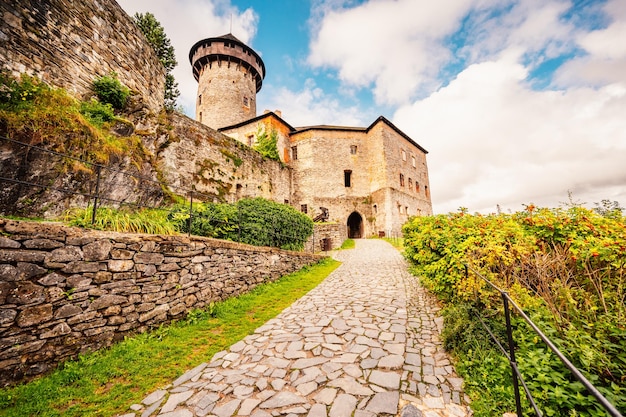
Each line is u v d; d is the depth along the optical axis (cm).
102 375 310
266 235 823
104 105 859
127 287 400
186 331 438
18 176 531
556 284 284
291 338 402
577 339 225
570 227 328
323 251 1578
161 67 1288
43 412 253
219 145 1585
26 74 668
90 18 877
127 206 703
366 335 395
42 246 321
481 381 259
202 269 537
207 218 648
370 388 269
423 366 306
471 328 320
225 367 330
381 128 2603
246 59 2850
